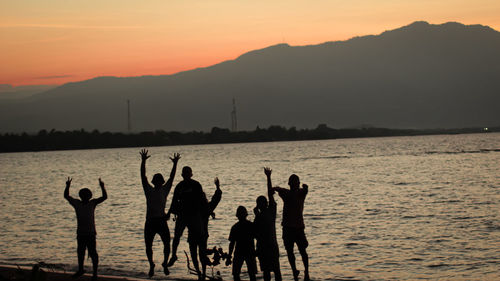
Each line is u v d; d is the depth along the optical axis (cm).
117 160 14800
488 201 3681
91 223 1420
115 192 5116
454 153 12650
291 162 10638
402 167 8138
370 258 1941
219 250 1380
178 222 1406
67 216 3350
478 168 7450
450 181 5475
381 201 3838
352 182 5694
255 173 7712
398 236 2372
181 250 2120
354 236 2405
